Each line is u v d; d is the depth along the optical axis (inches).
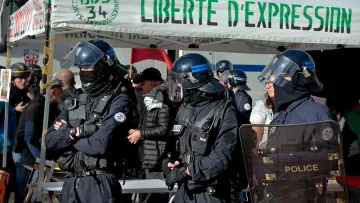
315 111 119.4
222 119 131.3
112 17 171.8
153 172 199.3
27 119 220.2
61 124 148.5
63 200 147.5
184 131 135.4
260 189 108.9
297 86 122.6
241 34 183.9
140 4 174.1
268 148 108.5
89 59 145.5
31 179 209.0
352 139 132.1
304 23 190.5
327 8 192.7
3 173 226.1
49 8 169.8
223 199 134.9
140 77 225.5
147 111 196.7
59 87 223.8
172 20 177.2
